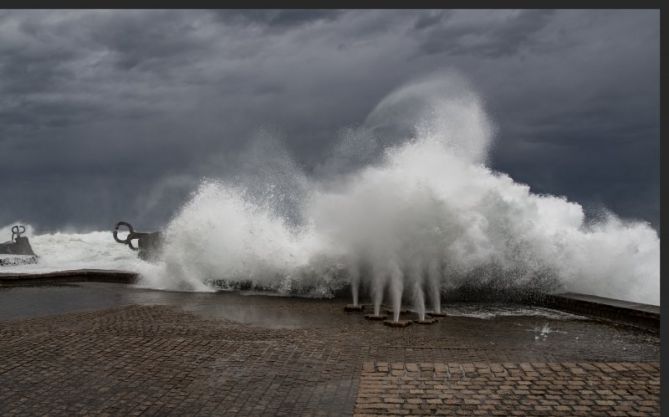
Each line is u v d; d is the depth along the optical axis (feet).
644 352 22.77
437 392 17.78
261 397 17.52
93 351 22.70
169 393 17.90
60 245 75.41
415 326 27.96
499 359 21.67
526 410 16.33
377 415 16.08
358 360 21.52
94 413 16.33
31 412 16.40
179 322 28.71
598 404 16.72
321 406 16.76
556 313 32.24
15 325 27.84
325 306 34.30
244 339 24.84
